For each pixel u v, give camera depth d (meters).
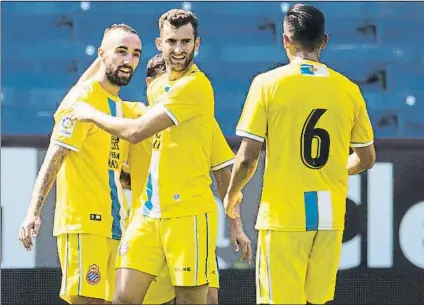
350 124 15.60
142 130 15.76
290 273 15.15
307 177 15.15
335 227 15.27
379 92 34.56
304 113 15.13
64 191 17.08
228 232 21.91
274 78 15.25
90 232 16.80
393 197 22.38
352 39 35.91
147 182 16.44
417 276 22.38
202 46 35.16
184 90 15.83
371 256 22.30
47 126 32.81
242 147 15.28
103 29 35.50
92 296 16.80
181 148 16.03
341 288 22.20
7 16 35.19
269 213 15.23
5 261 21.62
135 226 16.38
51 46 34.81
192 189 16.06
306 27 15.38
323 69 15.45
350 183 22.30
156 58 18.55
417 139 22.42
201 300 16.23
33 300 21.62
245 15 35.97
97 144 17.03
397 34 36.00
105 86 17.39
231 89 34.16
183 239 15.96
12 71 34.16
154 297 17.56
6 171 21.72
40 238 21.66
